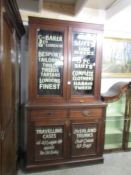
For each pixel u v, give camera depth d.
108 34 2.89
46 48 2.26
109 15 2.71
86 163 2.49
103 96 2.60
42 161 2.33
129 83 2.70
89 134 2.46
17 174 2.25
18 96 2.34
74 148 2.43
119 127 3.06
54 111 2.29
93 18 2.81
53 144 2.35
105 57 2.92
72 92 2.41
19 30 2.18
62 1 2.59
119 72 3.01
